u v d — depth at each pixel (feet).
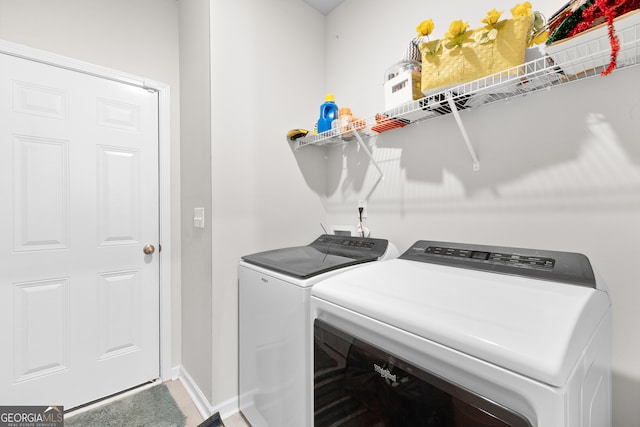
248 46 5.26
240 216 5.12
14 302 4.53
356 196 5.91
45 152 4.78
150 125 5.87
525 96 3.57
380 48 5.43
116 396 5.45
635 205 2.85
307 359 3.33
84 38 5.11
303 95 6.18
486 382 1.75
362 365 2.49
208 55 4.79
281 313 3.70
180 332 6.21
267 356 4.03
